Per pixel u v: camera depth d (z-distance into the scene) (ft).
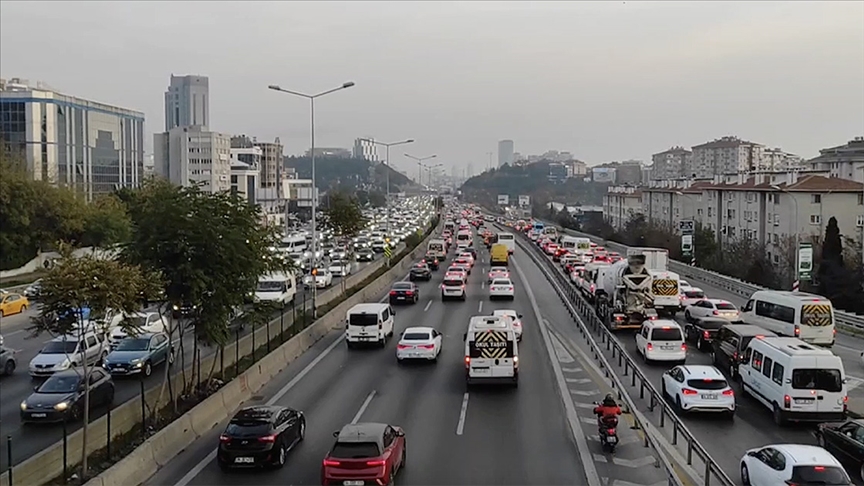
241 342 105.50
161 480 59.98
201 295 80.33
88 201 264.52
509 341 90.33
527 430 73.20
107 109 432.66
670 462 62.44
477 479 58.90
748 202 281.33
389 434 58.70
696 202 336.29
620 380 96.48
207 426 75.41
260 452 60.75
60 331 59.31
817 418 74.02
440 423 75.97
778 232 258.98
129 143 464.65
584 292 186.80
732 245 272.72
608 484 57.67
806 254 159.74
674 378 81.66
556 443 68.85
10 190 215.10
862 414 79.41
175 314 83.46
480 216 630.74
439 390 90.99
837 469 50.31
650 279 134.92
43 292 57.57
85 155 407.85
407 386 93.30
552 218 585.22
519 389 91.04
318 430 73.77
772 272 227.20
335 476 54.19
